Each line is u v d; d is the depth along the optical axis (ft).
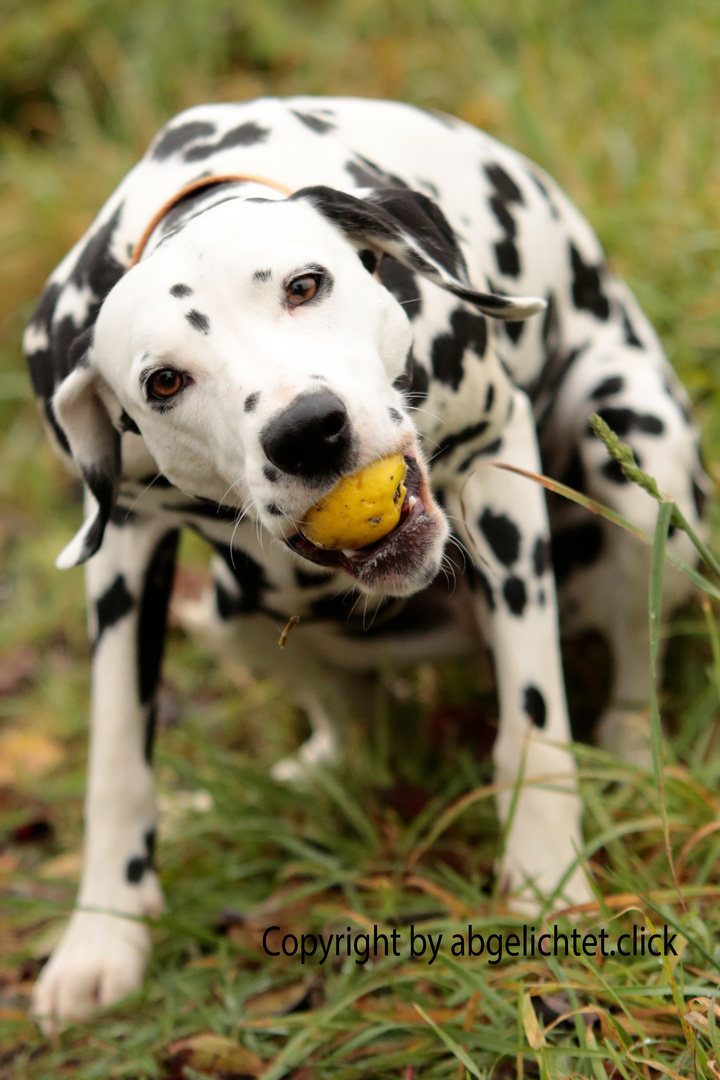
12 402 16.87
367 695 10.51
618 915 6.56
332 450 5.94
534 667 8.16
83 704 12.80
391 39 17.54
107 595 8.57
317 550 6.50
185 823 9.95
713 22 15.51
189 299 6.31
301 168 7.84
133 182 8.11
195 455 6.68
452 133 9.23
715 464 10.84
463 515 8.14
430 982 7.53
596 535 9.47
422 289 7.52
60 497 15.76
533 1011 6.48
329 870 8.83
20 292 17.01
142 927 8.42
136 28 20.13
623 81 15.21
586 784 8.61
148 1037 7.74
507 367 8.72
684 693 9.89
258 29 19.26
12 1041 8.30
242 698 12.03
